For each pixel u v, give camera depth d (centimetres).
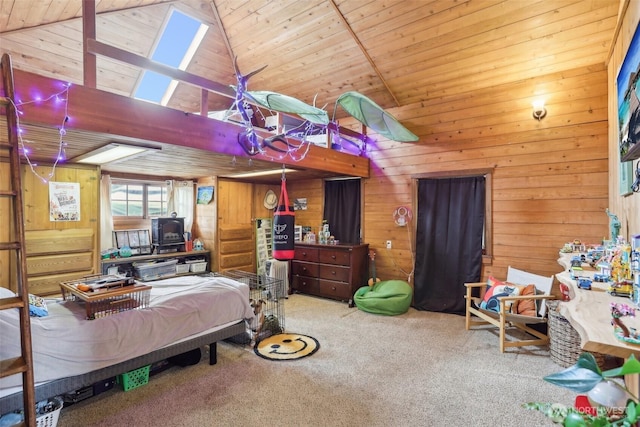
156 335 251
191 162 386
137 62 252
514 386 267
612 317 121
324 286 523
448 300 464
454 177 463
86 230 397
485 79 421
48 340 204
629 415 74
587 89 371
